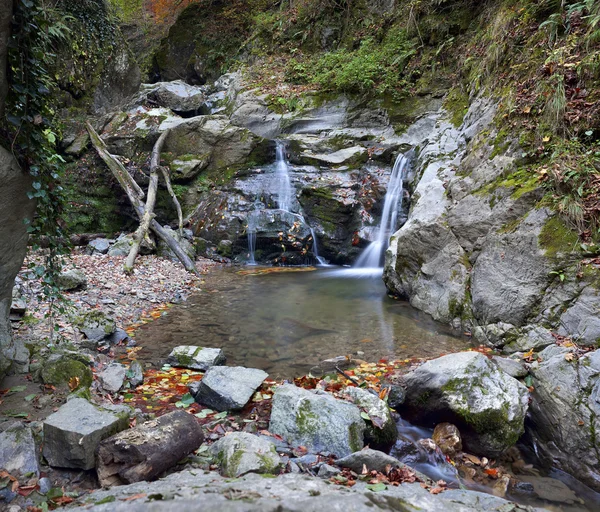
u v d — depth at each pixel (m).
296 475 2.45
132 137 11.85
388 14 12.35
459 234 5.92
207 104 13.52
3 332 3.60
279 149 11.34
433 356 4.70
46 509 2.27
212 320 5.97
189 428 2.89
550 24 6.45
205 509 1.84
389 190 9.67
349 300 6.90
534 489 3.00
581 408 3.22
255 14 15.81
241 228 10.33
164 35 17.95
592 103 5.28
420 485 2.65
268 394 3.80
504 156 6.03
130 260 8.41
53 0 11.77
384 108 10.88
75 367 3.72
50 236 3.66
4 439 2.68
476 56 8.89
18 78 2.89
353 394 3.55
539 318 4.61
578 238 4.57
